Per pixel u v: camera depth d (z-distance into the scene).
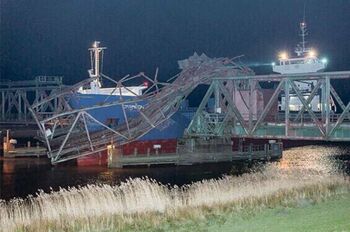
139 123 105.88
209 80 108.44
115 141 103.62
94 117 106.06
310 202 52.38
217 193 51.44
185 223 44.81
